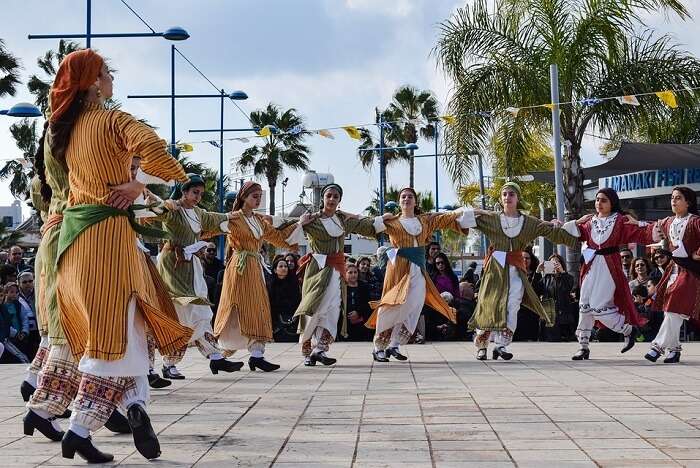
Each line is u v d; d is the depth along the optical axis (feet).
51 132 16.93
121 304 16.35
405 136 176.24
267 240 33.94
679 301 33.65
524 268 35.70
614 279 35.17
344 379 29.43
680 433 18.99
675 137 62.49
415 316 35.65
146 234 17.16
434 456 17.03
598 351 40.09
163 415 22.16
